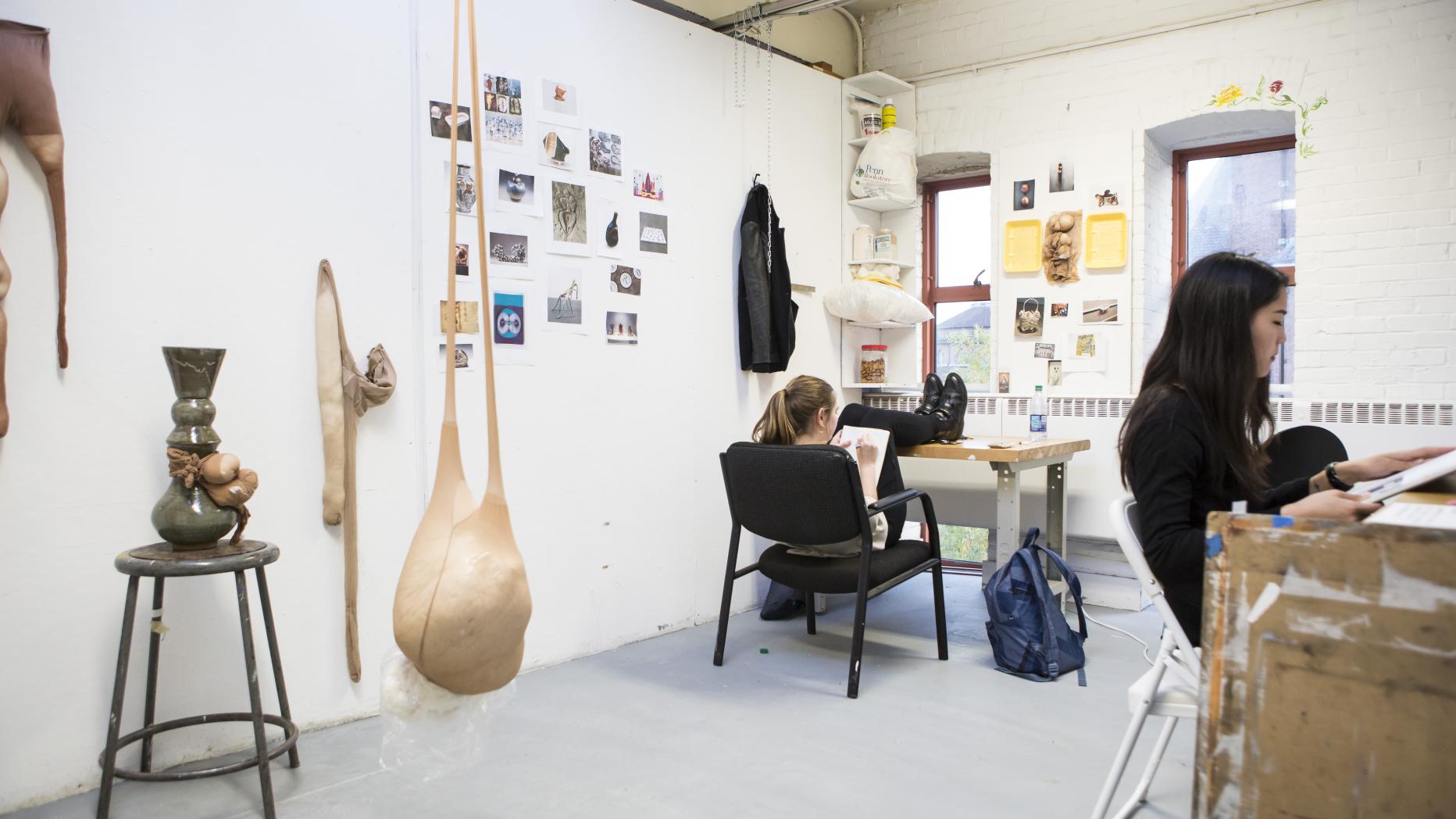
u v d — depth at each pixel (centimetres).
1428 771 77
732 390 396
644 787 218
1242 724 85
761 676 306
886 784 220
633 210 347
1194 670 157
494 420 130
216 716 217
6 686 205
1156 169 429
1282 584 84
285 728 223
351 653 261
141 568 192
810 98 443
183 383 202
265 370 245
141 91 223
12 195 204
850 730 256
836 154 462
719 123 388
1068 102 431
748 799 212
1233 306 161
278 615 248
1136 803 202
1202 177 441
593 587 332
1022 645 305
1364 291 362
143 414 224
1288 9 377
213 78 235
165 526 198
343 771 228
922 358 506
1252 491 164
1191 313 166
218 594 237
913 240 488
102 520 218
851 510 283
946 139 467
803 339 439
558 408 319
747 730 256
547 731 255
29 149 205
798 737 250
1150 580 162
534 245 310
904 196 463
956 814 204
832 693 288
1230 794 85
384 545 271
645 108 353
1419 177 351
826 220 455
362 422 265
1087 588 423
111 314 219
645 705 277
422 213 279
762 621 383
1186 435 162
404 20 275
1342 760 80
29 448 207
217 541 207
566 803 210
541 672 309
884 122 474
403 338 275
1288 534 85
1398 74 355
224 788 219
